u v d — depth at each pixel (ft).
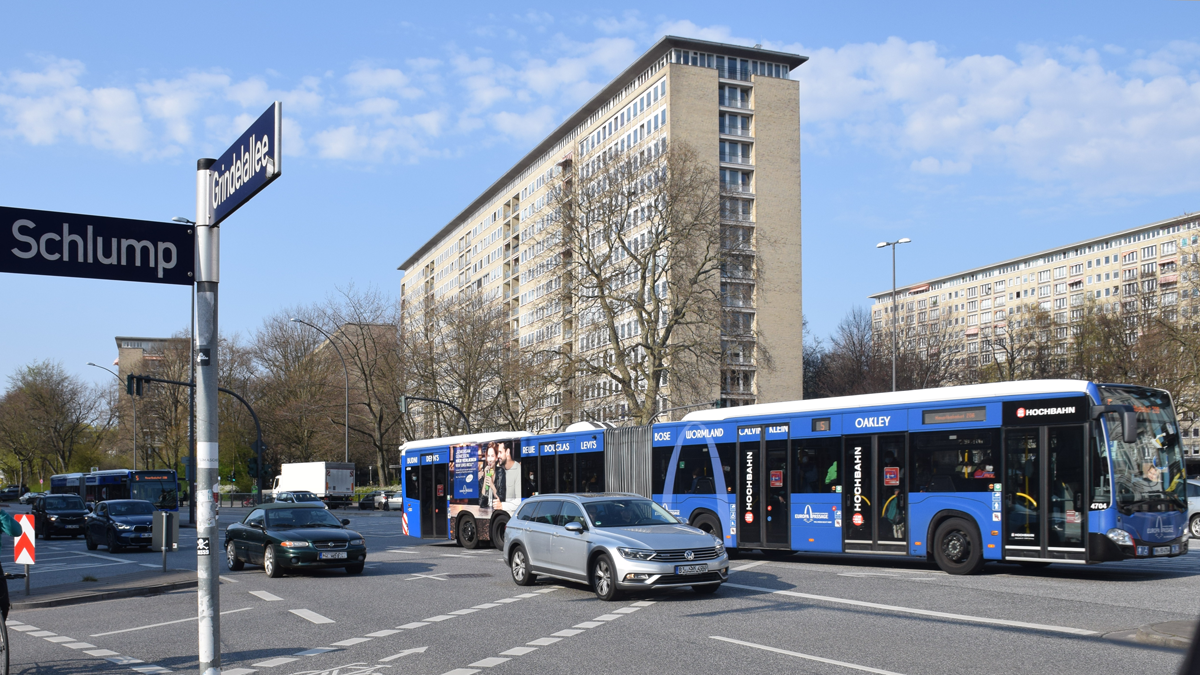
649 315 146.61
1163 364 170.60
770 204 287.28
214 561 21.06
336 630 40.81
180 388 267.39
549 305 164.86
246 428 260.01
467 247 442.50
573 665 31.07
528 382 162.71
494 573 65.10
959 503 56.44
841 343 295.69
